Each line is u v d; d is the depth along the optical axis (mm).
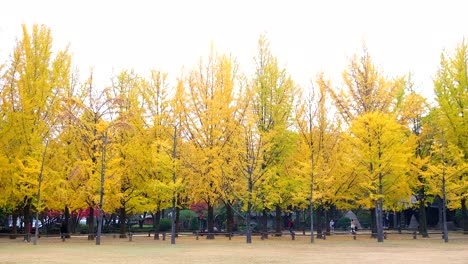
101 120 21984
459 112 25078
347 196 24453
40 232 32188
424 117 28172
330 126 25172
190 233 32844
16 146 22203
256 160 21547
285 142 24812
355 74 23797
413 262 12141
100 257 13812
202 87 24344
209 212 25531
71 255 14531
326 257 13828
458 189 22344
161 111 25422
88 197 23016
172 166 20844
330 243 21406
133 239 25375
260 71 25859
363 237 27188
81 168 21688
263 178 22375
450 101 25359
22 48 23453
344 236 28766
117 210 31703
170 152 22578
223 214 42969
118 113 25438
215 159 21922
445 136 24922
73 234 31609
